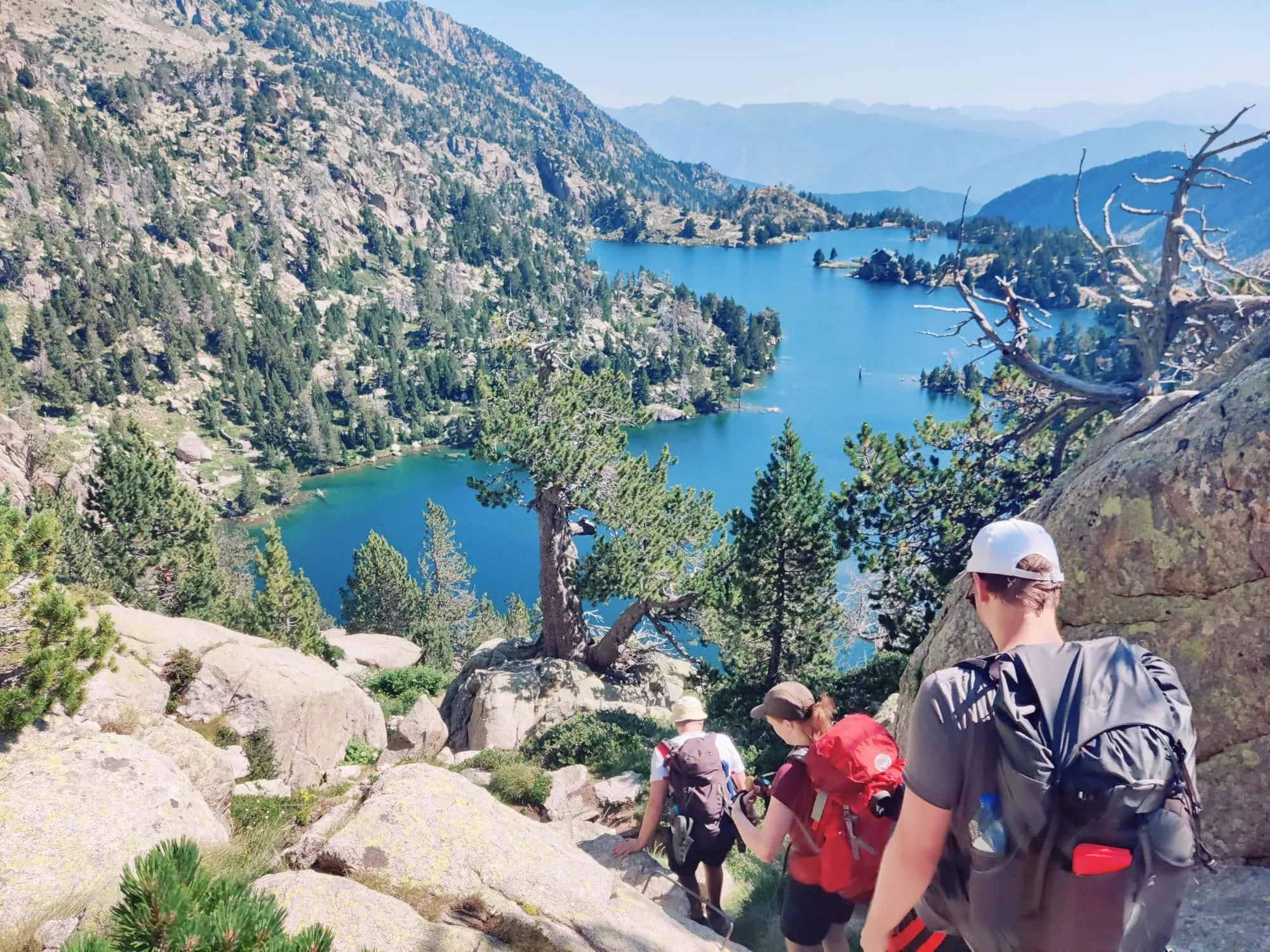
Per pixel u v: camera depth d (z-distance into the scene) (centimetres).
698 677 3391
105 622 1119
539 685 3097
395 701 3612
